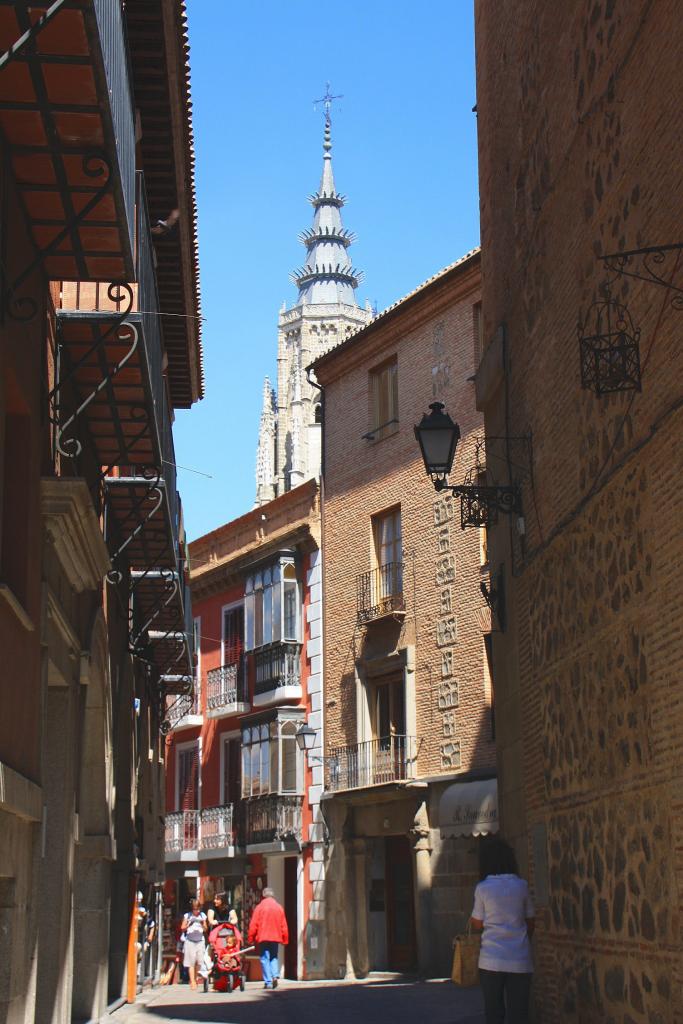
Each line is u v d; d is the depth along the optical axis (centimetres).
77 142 1045
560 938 1417
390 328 3725
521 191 1677
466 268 3375
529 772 1599
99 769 1862
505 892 1207
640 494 1144
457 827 3128
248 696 4512
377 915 3659
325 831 3866
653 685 1100
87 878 1861
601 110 1292
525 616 1633
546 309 1527
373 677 3744
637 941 1134
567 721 1405
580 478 1364
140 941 2742
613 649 1225
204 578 4931
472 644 3275
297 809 4081
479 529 3291
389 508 3706
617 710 1211
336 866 3784
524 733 1631
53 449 1347
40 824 1195
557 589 1458
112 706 2016
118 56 1101
